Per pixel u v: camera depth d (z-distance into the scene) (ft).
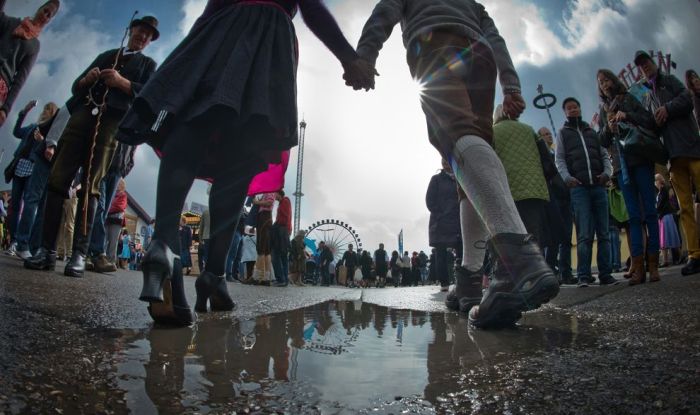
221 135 6.44
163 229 4.97
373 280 65.82
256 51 5.83
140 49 11.17
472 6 6.92
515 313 5.03
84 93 10.29
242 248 27.30
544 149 11.78
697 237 11.62
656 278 11.51
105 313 5.28
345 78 6.46
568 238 16.08
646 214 11.80
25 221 14.34
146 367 3.05
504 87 6.49
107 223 17.58
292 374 3.05
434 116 6.15
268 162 7.25
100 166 10.27
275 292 13.61
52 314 4.74
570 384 2.71
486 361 3.49
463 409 2.35
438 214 17.22
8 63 11.19
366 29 6.47
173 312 4.83
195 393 2.54
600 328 4.83
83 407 2.22
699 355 3.22
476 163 5.49
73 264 9.78
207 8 6.29
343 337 4.78
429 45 6.25
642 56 12.50
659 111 11.70
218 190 6.51
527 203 11.51
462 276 7.57
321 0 6.24
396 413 2.30
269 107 5.65
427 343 4.41
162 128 5.76
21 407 2.14
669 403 2.30
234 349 3.86
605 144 13.58
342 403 2.45
